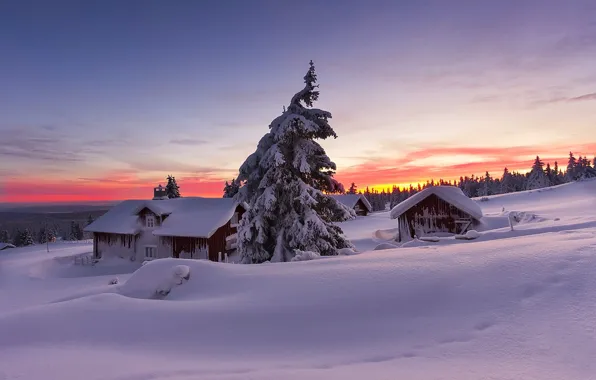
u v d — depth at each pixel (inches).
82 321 261.6
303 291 298.4
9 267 1363.2
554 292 225.1
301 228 653.3
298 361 192.7
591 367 153.6
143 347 222.1
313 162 697.6
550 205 1713.8
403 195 5551.2
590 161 3818.9
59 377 173.3
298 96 702.5
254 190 737.6
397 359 186.1
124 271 1274.6
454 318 225.1
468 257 318.7
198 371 177.3
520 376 153.4
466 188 4822.8
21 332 245.3
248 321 254.4
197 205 1402.6
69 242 2615.7
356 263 355.3
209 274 395.5
